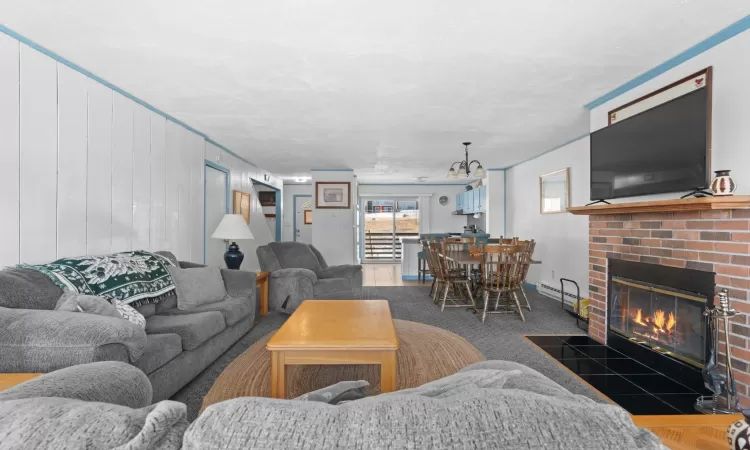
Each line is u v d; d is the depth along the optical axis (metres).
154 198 3.54
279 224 9.11
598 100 3.33
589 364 2.81
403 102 3.40
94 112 2.79
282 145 5.16
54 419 0.54
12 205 2.17
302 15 2.01
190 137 4.24
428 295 5.70
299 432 0.51
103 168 2.88
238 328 3.26
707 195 2.23
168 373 2.12
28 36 2.22
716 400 2.05
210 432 0.51
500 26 2.13
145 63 2.59
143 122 3.37
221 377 2.38
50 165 2.42
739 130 2.14
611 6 1.94
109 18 2.04
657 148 2.58
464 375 0.84
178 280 3.04
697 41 2.31
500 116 3.84
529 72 2.76
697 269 2.31
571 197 5.07
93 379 0.96
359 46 2.36
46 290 2.03
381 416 0.54
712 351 2.09
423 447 0.50
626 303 3.09
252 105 3.47
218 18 2.04
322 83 2.95
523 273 4.31
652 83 2.76
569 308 4.79
